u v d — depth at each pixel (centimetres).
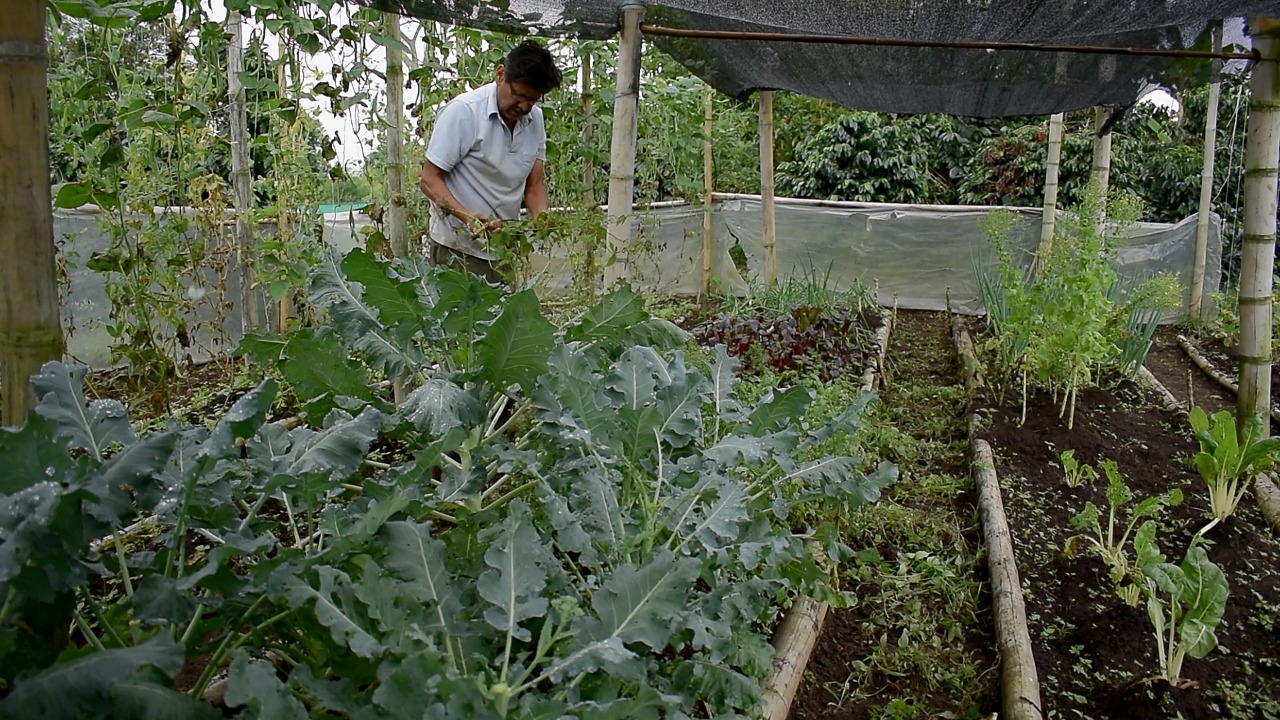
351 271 222
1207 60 476
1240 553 328
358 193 548
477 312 228
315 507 184
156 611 145
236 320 549
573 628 155
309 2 355
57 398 157
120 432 165
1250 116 400
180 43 348
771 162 709
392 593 149
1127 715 234
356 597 149
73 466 139
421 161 493
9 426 154
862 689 255
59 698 120
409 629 149
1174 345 752
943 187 1152
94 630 206
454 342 250
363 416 189
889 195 1116
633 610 160
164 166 423
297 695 172
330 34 377
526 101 385
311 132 461
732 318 556
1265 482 382
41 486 132
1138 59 491
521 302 212
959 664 267
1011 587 295
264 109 405
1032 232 822
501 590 157
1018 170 1084
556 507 188
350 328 247
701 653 187
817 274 868
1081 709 241
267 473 183
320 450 177
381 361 241
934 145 1169
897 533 344
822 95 622
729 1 354
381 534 169
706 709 213
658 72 717
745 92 630
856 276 866
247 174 432
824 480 236
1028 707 231
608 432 218
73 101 391
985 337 697
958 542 340
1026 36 397
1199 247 781
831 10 362
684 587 160
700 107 768
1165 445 446
